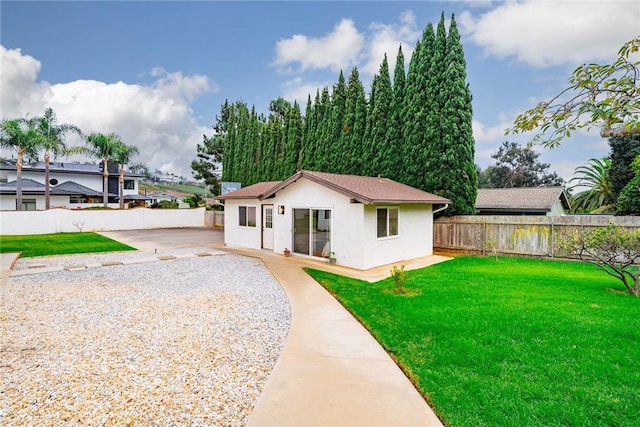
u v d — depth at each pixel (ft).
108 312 21.68
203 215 97.45
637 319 18.70
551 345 15.62
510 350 15.15
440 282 28.45
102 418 10.91
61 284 29.22
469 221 47.47
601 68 8.37
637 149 73.36
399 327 18.33
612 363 13.92
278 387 12.62
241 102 109.09
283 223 45.14
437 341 16.38
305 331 18.26
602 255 26.91
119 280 30.76
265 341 17.13
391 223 39.65
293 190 43.39
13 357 15.34
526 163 127.44
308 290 26.89
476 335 16.90
